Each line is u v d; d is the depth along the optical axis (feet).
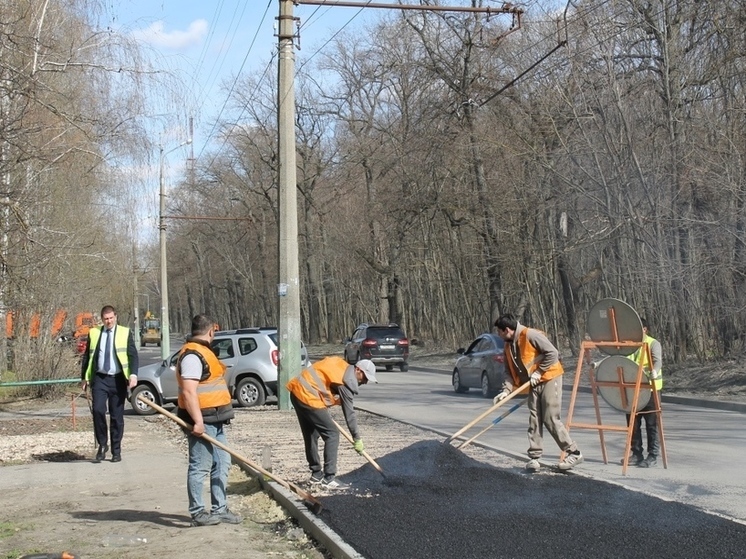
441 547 21.29
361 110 167.12
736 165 69.36
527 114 94.84
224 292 319.88
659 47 78.59
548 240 100.78
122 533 25.68
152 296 410.52
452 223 119.65
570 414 33.30
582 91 82.07
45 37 44.80
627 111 79.87
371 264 155.84
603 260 98.94
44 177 53.06
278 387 59.21
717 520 23.26
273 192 189.16
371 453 37.40
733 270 71.61
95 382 40.01
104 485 34.04
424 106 124.26
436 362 129.49
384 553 20.88
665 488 29.48
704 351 79.97
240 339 65.67
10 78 40.19
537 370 31.48
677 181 75.41
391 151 144.25
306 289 231.50
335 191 174.70
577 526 22.95
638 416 34.42
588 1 80.89
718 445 40.45
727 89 73.72
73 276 89.76
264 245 214.28
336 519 24.48
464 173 113.91
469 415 55.98
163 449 44.16
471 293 139.44
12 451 43.60
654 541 21.30
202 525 26.30
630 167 78.74
